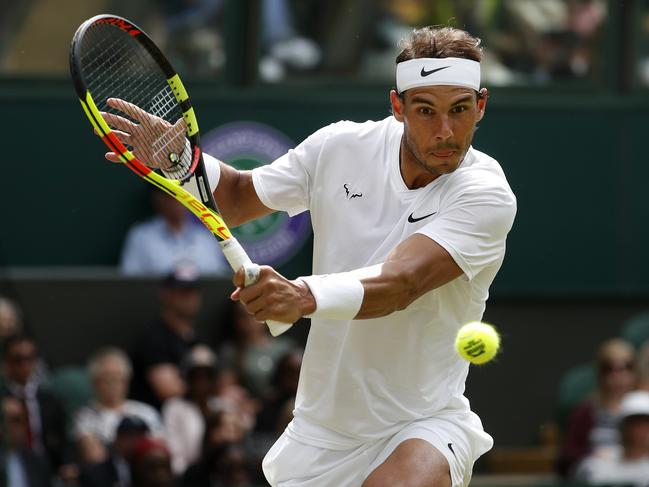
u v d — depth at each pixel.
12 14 33.34
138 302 32.16
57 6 33.56
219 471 26.50
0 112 33.31
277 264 33.81
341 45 35.19
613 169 36.66
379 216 14.23
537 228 36.22
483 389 35.38
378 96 35.19
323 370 14.56
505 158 36.12
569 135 36.41
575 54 36.53
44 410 26.72
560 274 36.31
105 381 28.09
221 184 14.94
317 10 35.00
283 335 33.38
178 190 13.28
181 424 28.34
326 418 14.66
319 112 34.88
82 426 27.36
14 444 25.58
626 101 36.69
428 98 13.40
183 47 34.25
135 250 32.72
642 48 36.78
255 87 34.59
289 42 34.81
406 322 14.14
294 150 14.94
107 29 20.58
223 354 31.28
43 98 33.41
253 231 33.59
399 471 13.96
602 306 36.62
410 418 14.52
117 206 33.69
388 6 35.31
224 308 32.12
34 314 31.78
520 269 36.09
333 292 12.49
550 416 35.69
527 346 35.94
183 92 14.41
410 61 13.53
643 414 28.30
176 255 32.69
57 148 33.53
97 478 26.02
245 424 28.34
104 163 33.66
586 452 29.75
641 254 36.75
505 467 33.12
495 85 36.03
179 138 14.61
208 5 34.28
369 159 14.35
